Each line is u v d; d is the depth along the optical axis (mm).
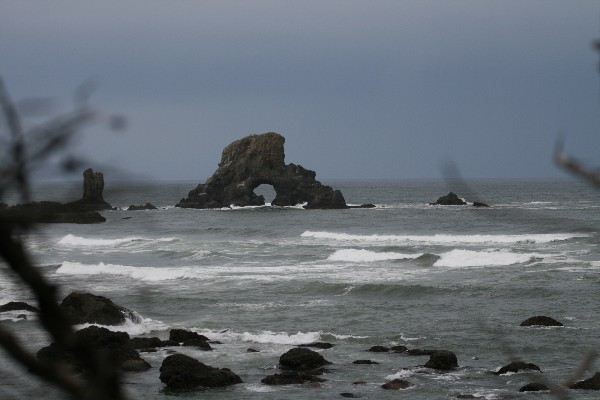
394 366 59188
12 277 3096
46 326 3191
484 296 91125
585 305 84000
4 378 3895
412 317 79000
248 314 81812
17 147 3004
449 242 161375
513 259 121750
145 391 51562
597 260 121438
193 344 65750
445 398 50156
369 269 119000
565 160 3600
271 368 58938
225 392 51969
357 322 77188
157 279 106812
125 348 58875
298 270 118000
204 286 100812
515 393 50844
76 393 3182
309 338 69250
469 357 61594
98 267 113188
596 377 51688
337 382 54594
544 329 70188
